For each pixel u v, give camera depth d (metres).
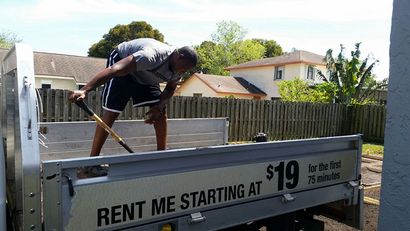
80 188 1.68
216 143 4.43
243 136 12.97
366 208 5.57
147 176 1.89
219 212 2.19
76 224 1.67
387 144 1.78
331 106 15.34
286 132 14.10
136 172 1.86
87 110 2.61
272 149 2.46
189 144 4.14
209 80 35.84
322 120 15.12
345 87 19.42
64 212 1.64
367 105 15.39
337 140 2.90
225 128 4.52
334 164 2.90
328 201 2.86
